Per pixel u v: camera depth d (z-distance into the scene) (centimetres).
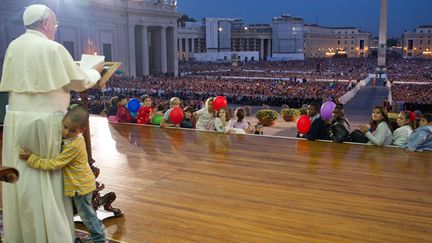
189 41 12600
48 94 303
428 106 2628
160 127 988
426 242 379
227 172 604
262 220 427
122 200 489
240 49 13575
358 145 784
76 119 306
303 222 421
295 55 13262
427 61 12412
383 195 502
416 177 576
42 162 300
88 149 401
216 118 930
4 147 313
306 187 533
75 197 336
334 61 12075
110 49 5578
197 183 552
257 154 715
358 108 3105
